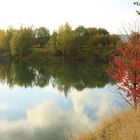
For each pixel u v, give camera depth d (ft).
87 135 35.29
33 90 132.77
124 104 78.28
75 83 151.33
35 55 353.51
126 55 44.14
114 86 113.80
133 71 43.29
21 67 268.00
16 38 356.79
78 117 78.79
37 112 88.53
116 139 26.81
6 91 132.26
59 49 334.85
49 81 165.58
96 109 86.17
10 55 383.24
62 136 63.10
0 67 269.03
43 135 64.39
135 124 27.61
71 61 312.09
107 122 35.55
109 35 328.90
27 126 72.38
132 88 43.80
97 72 205.87
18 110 92.07
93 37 330.34
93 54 307.99
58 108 92.43
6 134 65.67
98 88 127.34
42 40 409.28
